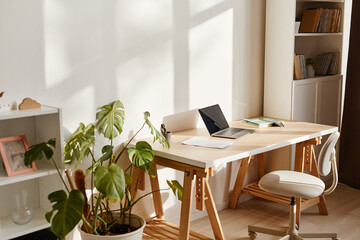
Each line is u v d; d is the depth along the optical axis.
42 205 2.64
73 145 2.70
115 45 2.88
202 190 2.66
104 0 2.78
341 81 4.26
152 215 3.29
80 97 2.75
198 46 3.40
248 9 3.75
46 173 2.36
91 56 2.77
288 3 3.69
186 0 3.26
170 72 3.23
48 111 2.33
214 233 3.01
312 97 3.97
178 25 3.23
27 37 2.47
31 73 2.52
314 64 4.17
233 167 3.85
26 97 2.51
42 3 2.51
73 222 2.04
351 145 4.32
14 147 2.35
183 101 3.36
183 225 2.72
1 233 2.28
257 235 3.27
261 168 3.99
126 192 2.72
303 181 2.89
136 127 3.08
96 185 2.24
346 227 3.41
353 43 4.16
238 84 3.78
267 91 3.97
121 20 2.88
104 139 2.92
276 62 3.86
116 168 2.31
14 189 2.54
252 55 3.86
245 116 3.90
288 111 3.83
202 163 2.54
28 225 2.38
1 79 2.40
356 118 4.24
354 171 4.33
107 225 2.69
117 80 2.93
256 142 3.01
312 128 3.46
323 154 2.84
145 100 3.11
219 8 3.50
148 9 3.02
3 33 2.38
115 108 2.85
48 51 2.57
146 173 3.21
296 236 3.00
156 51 3.12
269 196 3.63
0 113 2.27
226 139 3.10
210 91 3.55
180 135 3.25
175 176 3.41
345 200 4.02
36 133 2.59
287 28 3.73
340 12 4.15
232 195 3.83
